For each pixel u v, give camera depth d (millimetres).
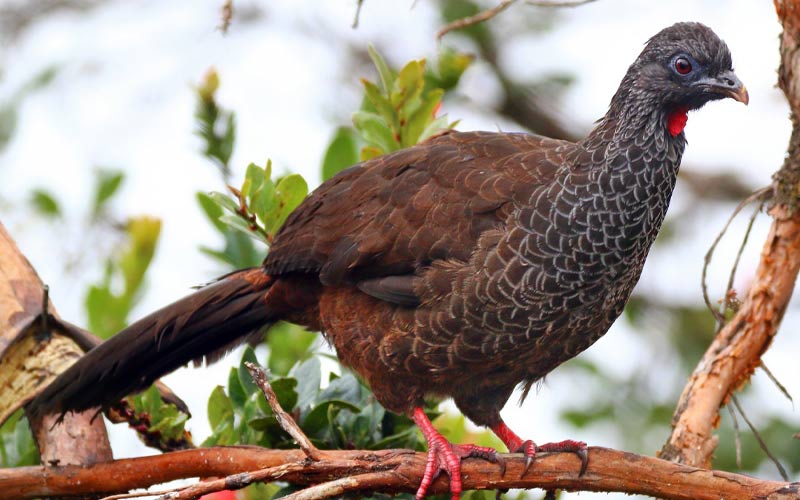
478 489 9109
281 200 10695
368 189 10125
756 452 13672
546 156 9734
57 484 9297
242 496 10312
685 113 9828
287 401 9594
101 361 10047
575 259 9422
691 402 9594
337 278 10070
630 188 9516
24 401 10250
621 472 8516
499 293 9438
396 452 8906
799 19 8977
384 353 9914
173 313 10328
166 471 9172
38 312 10453
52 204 14484
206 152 11375
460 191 9719
